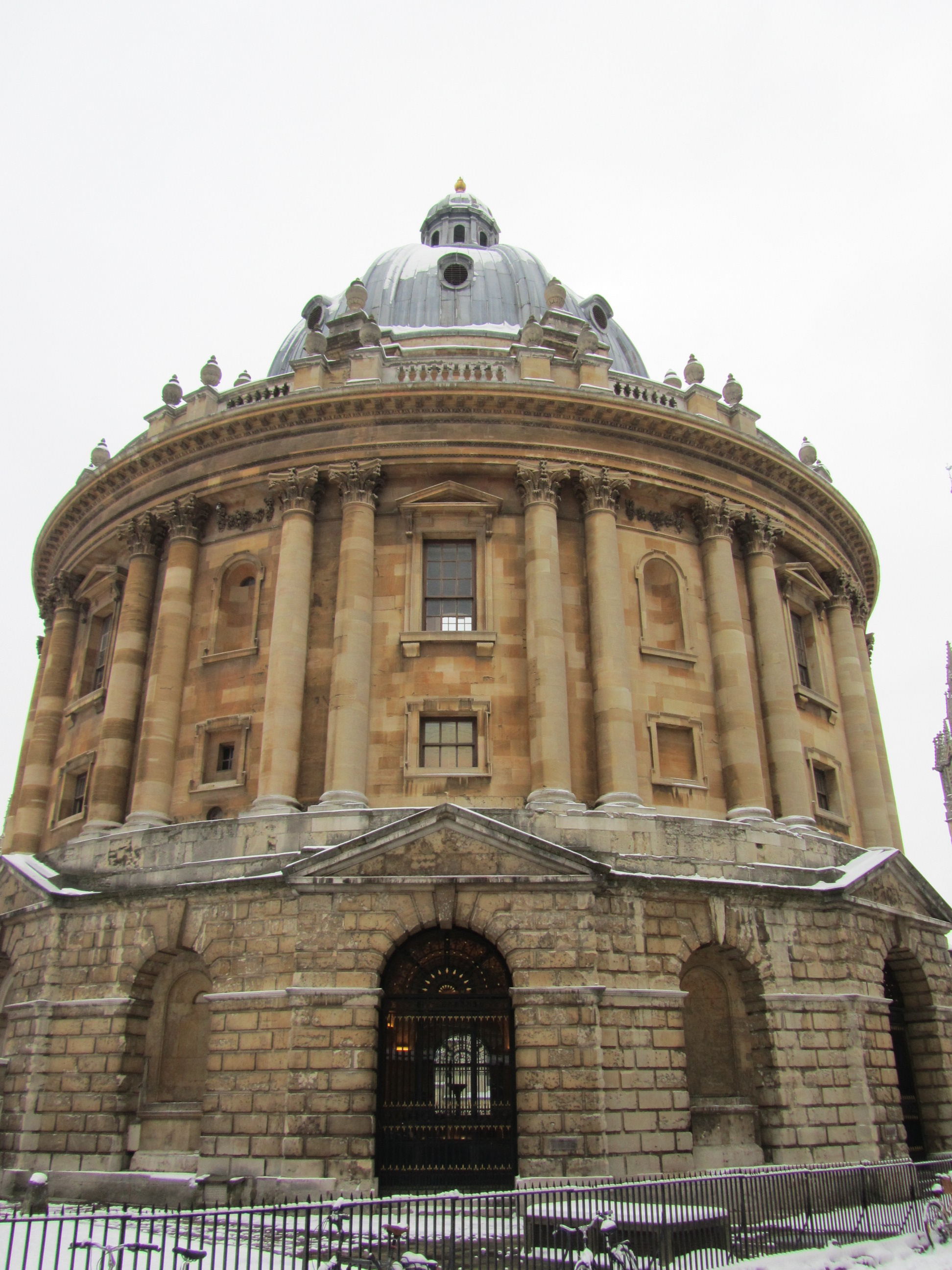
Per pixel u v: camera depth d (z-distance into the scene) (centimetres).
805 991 2572
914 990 2978
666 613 3166
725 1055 2542
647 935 2447
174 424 3453
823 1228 1808
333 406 3081
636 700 2939
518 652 2891
